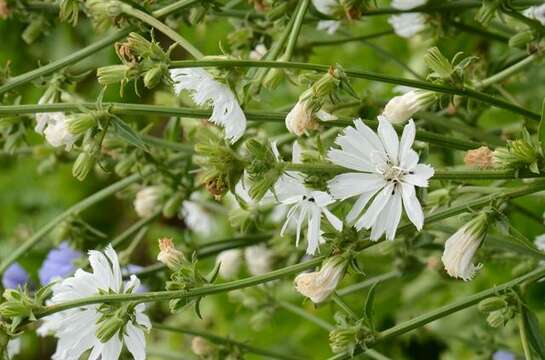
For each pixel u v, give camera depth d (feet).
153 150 2.42
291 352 2.98
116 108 2.03
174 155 2.45
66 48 3.85
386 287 2.84
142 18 2.14
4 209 4.01
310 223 2.00
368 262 2.77
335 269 2.00
